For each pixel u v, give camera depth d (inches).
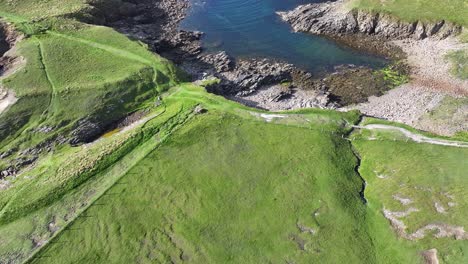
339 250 1747.0
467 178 2017.7
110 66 2795.3
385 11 3248.0
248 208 1925.4
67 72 2716.5
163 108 2541.8
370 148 2249.0
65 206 1968.5
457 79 2817.4
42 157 2260.1
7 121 2381.9
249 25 3528.5
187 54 3213.6
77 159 2182.6
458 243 1748.3
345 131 2362.2
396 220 1870.1
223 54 3171.8
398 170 2102.6
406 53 3097.9
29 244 1808.6
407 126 2384.4
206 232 1829.5
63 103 2504.9
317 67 3056.1
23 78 2640.3
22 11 3245.6
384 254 1738.4
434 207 1903.3
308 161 2148.1
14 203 1977.1
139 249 1774.1
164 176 2091.5
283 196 1975.9
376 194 1995.6
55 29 3083.2
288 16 3558.1
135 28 3479.3
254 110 2491.4
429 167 2097.7
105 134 2427.4
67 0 3415.4
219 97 2591.0
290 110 2498.8
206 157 2192.4
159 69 2795.3
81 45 2967.5
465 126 2434.8
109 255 1755.7
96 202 1972.2
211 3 3860.7
